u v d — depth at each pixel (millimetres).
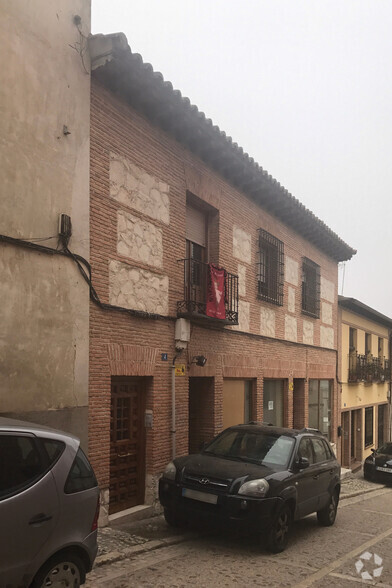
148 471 9734
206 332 11766
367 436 26656
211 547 7699
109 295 8734
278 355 15594
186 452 10672
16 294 6977
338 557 7820
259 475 7738
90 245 8312
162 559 6969
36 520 4332
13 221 6992
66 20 8062
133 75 8805
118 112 9156
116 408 9266
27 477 4395
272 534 7602
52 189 7613
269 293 15352
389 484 19453
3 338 6773
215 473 7770
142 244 9641
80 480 4875
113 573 6281
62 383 7574
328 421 20469
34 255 7266
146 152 9883
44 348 7328
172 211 10625
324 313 19797
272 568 6934
